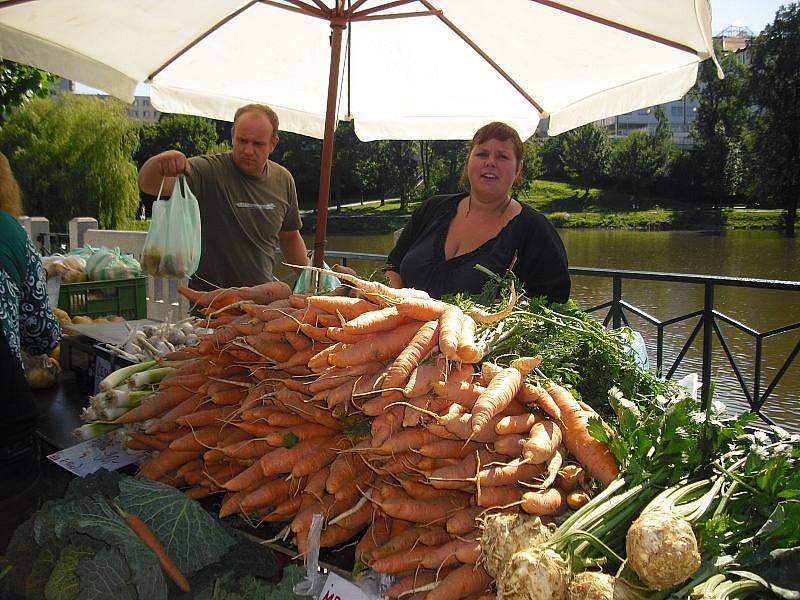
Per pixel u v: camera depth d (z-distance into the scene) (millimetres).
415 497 1576
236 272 3785
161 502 1610
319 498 1657
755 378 3877
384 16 2986
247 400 1855
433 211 3137
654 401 1625
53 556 1491
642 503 1342
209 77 3688
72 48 3137
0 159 2191
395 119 4008
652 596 1155
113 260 4750
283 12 3344
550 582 1152
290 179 4109
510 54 3230
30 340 2262
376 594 1505
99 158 20141
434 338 1705
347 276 1843
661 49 2701
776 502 1316
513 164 2799
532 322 1893
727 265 14656
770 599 1199
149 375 2273
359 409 1711
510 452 1537
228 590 1511
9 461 2000
